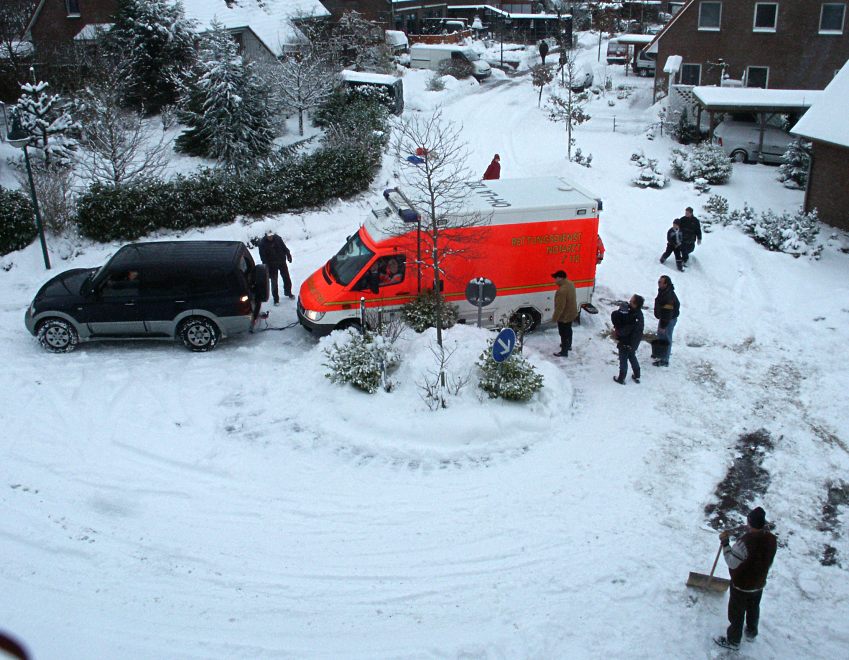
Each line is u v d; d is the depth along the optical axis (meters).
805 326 14.23
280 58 30.80
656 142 29.02
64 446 10.54
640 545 8.71
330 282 13.52
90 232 18.05
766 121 28.69
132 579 8.08
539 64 43.19
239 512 9.27
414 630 7.43
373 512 9.30
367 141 23.73
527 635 7.36
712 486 9.80
